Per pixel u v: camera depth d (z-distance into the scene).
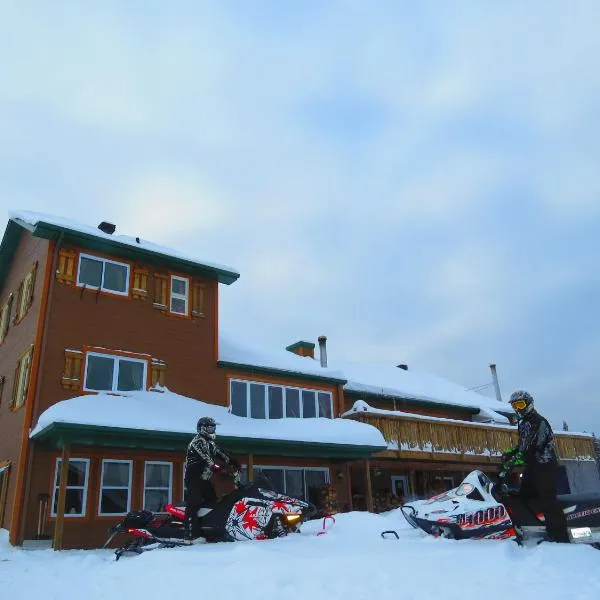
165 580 4.48
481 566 4.12
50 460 12.85
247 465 15.83
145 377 14.95
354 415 18.80
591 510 5.36
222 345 18.75
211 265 16.95
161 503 13.98
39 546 11.95
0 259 17.78
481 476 7.32
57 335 13.83
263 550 5.07
